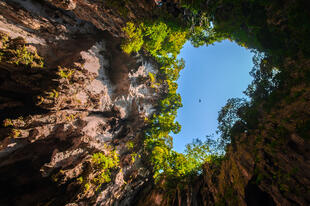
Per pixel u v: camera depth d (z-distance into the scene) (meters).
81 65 22.42
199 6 21.05
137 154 35.81
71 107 20.73
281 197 12.13
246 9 19.78
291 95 15.44
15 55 16.52
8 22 18.45
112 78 29.23
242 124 21.17
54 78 18.39
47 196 18.94
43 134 18.33
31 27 20.23
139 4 19.59
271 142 14.59
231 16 21.47
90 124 23.94
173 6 20.78
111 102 28.31
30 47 18.23
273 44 19.45
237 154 19.38
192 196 27.20
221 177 22.33
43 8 20.88
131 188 32.34
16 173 18.97
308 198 10.25
